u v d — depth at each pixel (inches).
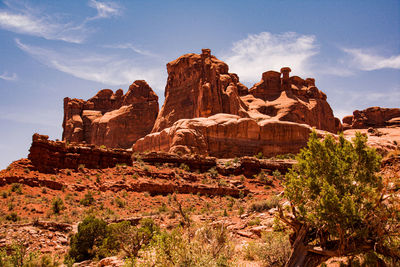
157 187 1925.4
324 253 473.1
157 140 3789.4
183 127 3393.2
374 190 480.1
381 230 450.9
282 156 3132.4
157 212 1537.9
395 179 494.9
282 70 5895.7
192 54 5310.0
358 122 7170.3
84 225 1061.8
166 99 5246.1
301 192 515.2
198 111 4414.4
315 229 519.2
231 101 4544.8
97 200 1642.5
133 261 545.6
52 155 1827.0
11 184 1518.2
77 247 1005.8
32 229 1120.2
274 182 2361.0
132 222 1346.0
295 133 3523.6
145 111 6013.8
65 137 6505.9
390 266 474.6
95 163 2014.0
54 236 1131.3
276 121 3585.1
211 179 2277.3
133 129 5885.8
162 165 2352.4
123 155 2155.5
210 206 1808.6
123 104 6264.8
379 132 5821.9
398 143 3698.3
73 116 6732.3
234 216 1264.8
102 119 6215.6
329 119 6003.9
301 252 491.8
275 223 586.2
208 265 493.4
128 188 1843.0
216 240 613.3
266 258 599.8
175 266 489.4
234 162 2618.1
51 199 1502.2
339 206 444.8
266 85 5816.9
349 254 476.1
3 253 711.1
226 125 3454.7
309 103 5772.6
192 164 2477.9
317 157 511.8
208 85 4468.5
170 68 5477.4
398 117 7032.5
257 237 880.3
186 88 5039.4
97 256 936.3
